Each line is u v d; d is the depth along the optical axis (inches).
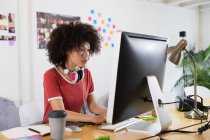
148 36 50.6
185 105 72.5
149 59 51.3
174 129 54.7
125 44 43.5
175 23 185.0
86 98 70.4
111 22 147.9
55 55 64.4
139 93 50.9
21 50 114.4
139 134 51.1
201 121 61.2
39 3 118.8
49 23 122.7
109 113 45.4
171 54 62.9
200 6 201.6
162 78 59.1
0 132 51.6
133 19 158.7
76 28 63.1
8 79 112.0
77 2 132.5
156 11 171.6
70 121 58.7
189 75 179.9
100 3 142.2
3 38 109.0
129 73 45.9
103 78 146.8
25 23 114.3
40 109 76.0
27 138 47.4
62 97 63.8
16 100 114.9
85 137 49.0
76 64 63.3
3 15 108.3
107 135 50.4
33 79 119.1
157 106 51.8
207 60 179.3
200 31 201.8
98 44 68.1
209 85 171.6
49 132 50.3
